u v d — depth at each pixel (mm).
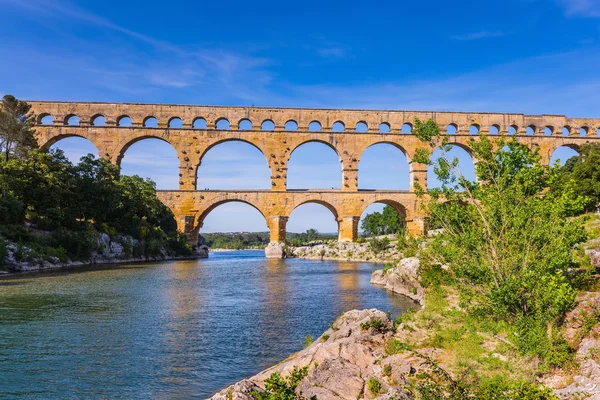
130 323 25594
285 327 25125
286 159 90000
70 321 25781
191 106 89562
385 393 12195
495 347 16781
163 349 20375
